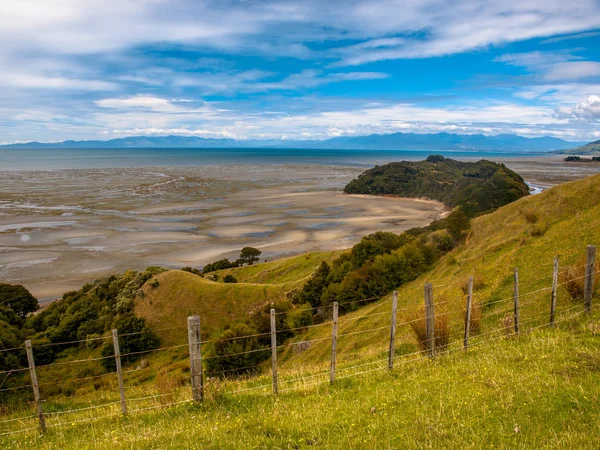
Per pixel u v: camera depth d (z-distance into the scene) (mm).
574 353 10680
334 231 121750
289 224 132375
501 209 51969
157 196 193875
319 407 9898
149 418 11039
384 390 10734
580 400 7871
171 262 92375
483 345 13945
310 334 42062
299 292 55906
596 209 31938
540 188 194500
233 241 110812
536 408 7895
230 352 31141
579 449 6375
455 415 8133
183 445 8391
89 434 10516
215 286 57500
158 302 56750
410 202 185625
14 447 10211
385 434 7758
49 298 70875
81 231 119938
